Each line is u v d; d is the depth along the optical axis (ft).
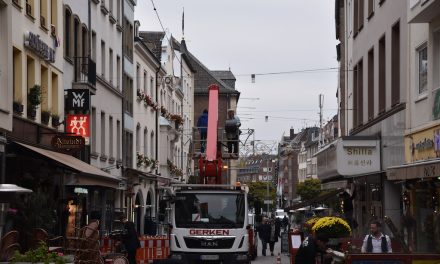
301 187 311.06
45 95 89.40
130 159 148.56
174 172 200.23
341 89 142.20
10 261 46.11
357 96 104.12
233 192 81.97
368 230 51.62
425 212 66.95
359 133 102.12
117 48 136.56
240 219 81.25
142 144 161.89
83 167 82.48
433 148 63.93
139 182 152.87
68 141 83.51
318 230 62.18
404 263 40.68
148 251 88.99
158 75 182.39
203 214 81.00
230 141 88.28
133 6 154.20
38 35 84.64
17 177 77.77
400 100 75.82
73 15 104.27
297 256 49.75
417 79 70.59
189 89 257.14
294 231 78.84
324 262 51.67
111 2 132.05
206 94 280.51
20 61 79.05
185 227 80.69
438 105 62.95
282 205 326.24
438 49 64.95
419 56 70.38
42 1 89.35
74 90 97.14
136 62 156.04
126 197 142.00
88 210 109.09
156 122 180.14
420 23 68.33
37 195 69.82
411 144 70.79
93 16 117.29
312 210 148.05
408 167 55.83
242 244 80.74
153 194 173.06
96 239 51.67
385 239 49.83
